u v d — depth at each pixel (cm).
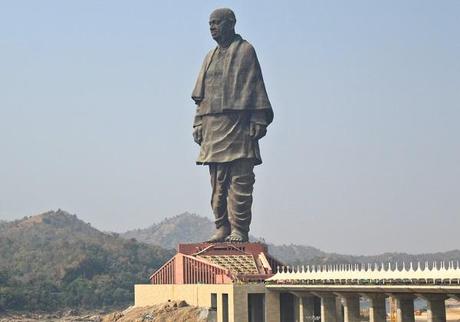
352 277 16412
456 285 13075
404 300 15512
